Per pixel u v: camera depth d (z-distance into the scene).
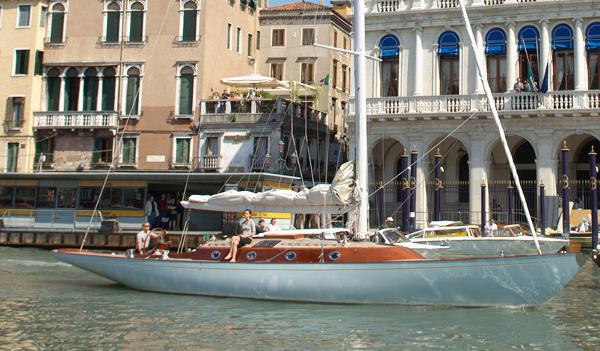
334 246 17.70
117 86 43.75
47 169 43.88
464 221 34.66
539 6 34.62
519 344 13.68
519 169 37.41
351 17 35.78
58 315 16.11
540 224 31.39
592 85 34.31
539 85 34.72
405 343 13.70
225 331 14.58
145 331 14.55
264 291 17.80
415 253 17.44
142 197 35.19
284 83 43.84
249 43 49.28
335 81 51.41
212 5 43.78
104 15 44.28
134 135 43.31
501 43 35.38
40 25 44.66
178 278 18.75
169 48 43.44
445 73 36.44
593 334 14.48
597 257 23.23
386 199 38.31
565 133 33.72
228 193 20.03
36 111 44.00
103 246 33.97
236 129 41.84
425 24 36.31
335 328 14.86
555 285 16.86
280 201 19.11
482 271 16.53
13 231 35.19
